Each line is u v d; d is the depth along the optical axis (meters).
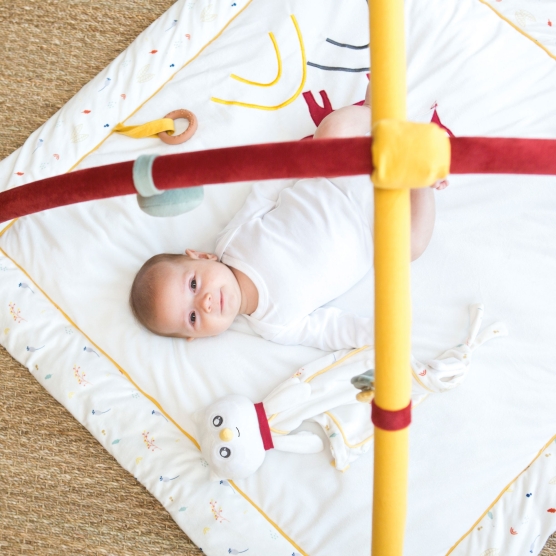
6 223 1.28
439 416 1.12
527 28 1.29
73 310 1.23
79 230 1.26
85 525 1.21
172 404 1.17
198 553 1.17
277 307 1.14
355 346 1.15
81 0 1.52
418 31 1.30
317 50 1.32
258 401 1.16
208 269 1.13
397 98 0.66
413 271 1.20
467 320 1.16
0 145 1.45
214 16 1.36
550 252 1.18
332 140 0.64
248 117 1.29
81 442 1.25
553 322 1.15
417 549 1.07
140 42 1.37
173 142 1.28
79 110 1.33
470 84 1.26
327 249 1.13
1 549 1.21
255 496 1.12
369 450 1.12
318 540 1.08
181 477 1.14
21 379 1.28
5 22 1.52
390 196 0.64
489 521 1.08
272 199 1.23
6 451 1.26
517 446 1.10
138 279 1.15
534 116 1.24
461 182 1.22
